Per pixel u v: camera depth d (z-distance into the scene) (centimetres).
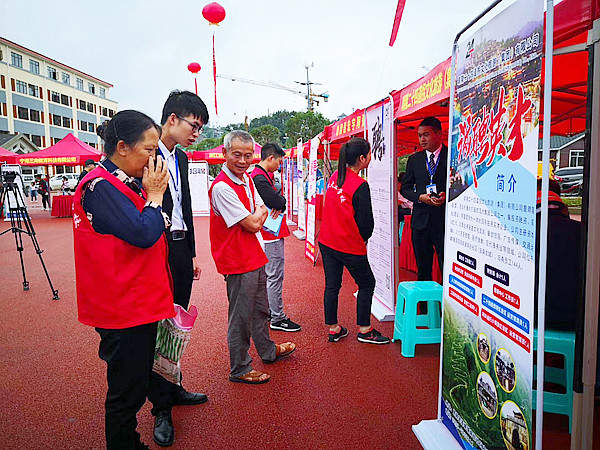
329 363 332
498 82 172
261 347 326
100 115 5141
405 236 646
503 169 169
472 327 199
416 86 342
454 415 219
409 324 340
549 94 138
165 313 193
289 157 1283
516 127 160
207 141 4288
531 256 153
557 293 254
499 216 173
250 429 247
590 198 158
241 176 291
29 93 3919
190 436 241
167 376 227
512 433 169
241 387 297
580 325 166
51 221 1465
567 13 167
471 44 195
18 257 809
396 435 239
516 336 164
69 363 342
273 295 402
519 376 163
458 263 213
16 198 531
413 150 880
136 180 201
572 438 172
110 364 185
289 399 279
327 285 367
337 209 346
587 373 165
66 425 254
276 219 392
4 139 3306
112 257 177
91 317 181
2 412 269
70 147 1517
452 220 220
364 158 342
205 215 1584
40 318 456
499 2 169
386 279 442
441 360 234
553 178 275
